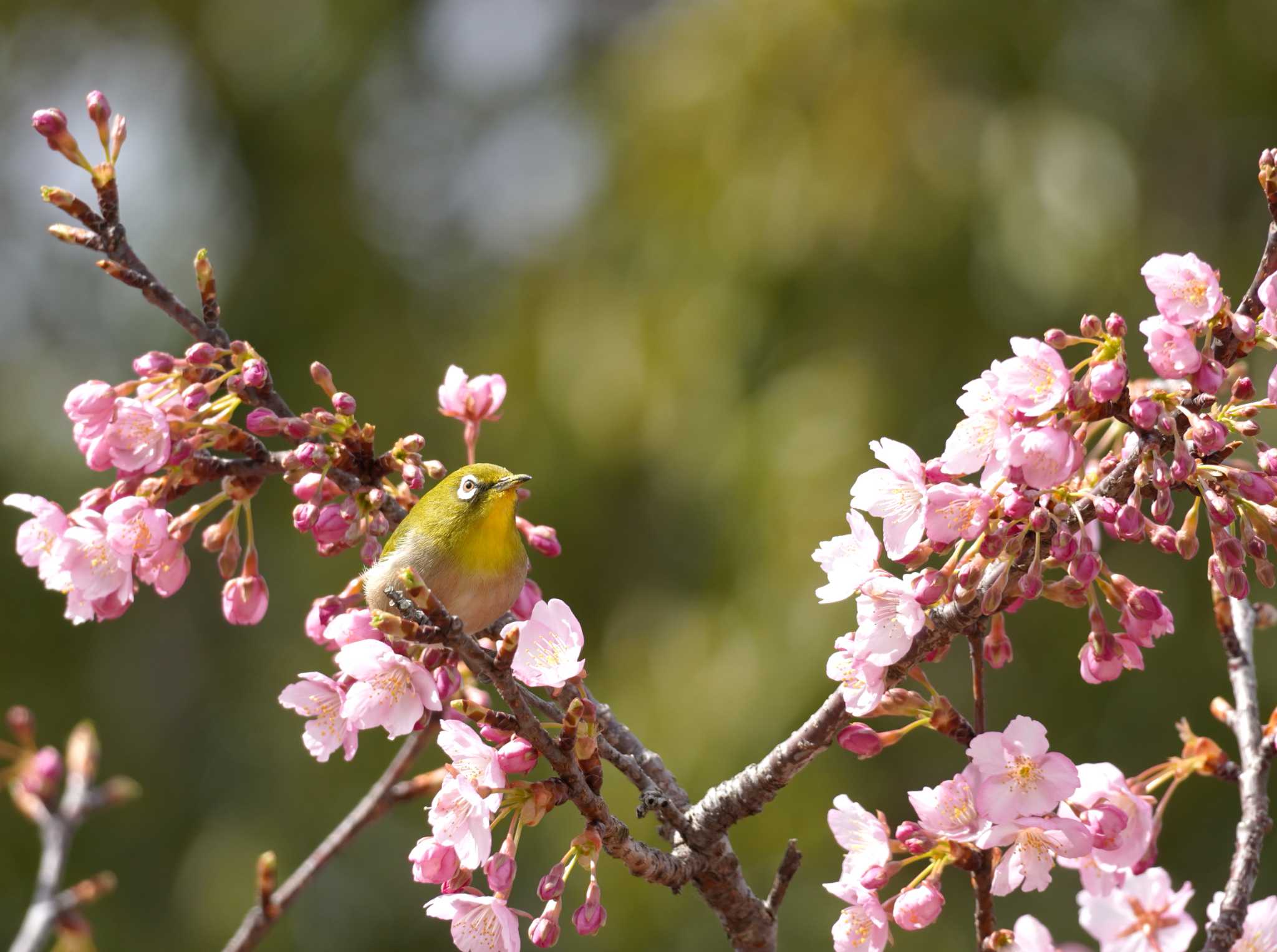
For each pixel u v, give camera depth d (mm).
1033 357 3557
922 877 3762
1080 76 13961
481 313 17703
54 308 19250
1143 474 3566
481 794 3615
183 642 17469
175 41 19922
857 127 13406
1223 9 14266
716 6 15094
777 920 4348
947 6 13711
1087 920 3426
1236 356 3627
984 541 3504
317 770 15445
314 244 18422
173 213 19703
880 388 13008
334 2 19438
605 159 16031
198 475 4484
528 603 5270
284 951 14672
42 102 20188
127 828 16234
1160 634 3748
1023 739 3451
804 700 12125
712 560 13734
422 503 5160
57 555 4340
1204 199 14578
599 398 14414
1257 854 4051
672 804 4117
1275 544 3531
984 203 13133
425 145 20484
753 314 13734
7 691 16297
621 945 12727
